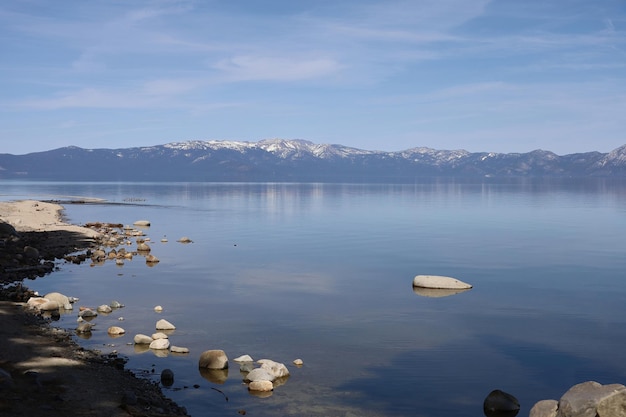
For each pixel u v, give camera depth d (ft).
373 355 56.65
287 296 84.58
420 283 92.89
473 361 55.26
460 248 144.15
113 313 71.82
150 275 100.17
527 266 115.65
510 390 48.26
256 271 106.63
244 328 65.92
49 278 94.99
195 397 44.91
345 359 55.36
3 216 197.67
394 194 524.52
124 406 39.65
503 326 68.39
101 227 182.19
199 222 217.56
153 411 40.16
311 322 69.15
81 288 87.35
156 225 203.10
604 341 62.34
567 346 60.49
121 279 95.50
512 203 365.61
